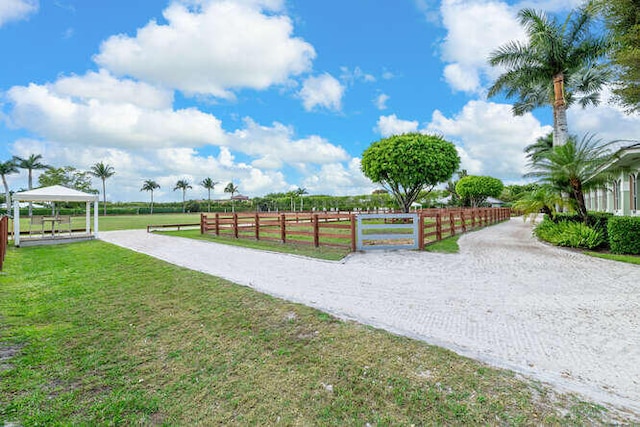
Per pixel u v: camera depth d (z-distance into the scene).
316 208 39.97
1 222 9.47
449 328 3.82
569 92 18.17
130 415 2.53
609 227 9.03
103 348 3.70
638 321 3.94
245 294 5.27
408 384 2.69
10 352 3.60
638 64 9.22
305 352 3.35
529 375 2.76
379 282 6.07
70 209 52.38
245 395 2.71
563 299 4.86
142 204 69.56
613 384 2.62
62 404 2.67
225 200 84.56
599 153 10.14
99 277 7.31
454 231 13.86
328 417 2.38
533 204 12.22
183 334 3.99
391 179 21.47
